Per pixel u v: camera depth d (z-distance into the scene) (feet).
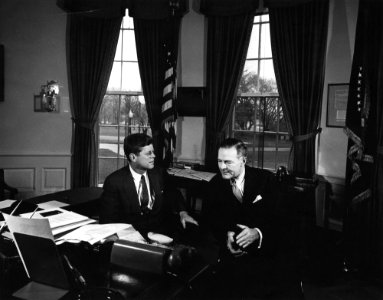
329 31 12.92
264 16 15.07
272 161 15.35
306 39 13.04
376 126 10.24
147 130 17.39
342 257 10.78
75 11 15.56
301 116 13.33
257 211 6.61
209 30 15.08
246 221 6.62
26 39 15.55
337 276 9.63
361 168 10.64
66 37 15.90
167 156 15.51
